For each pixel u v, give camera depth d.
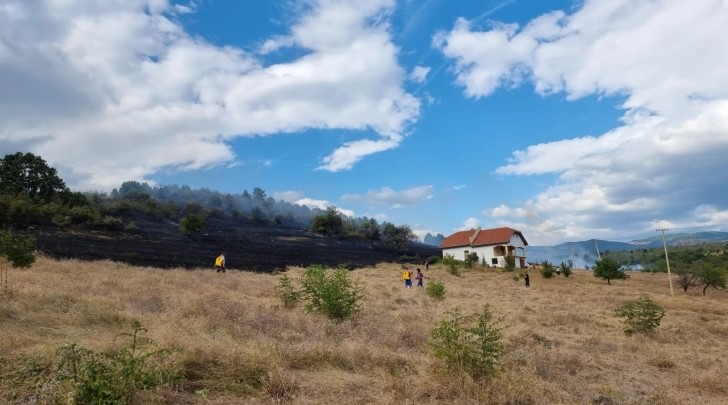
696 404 7.50
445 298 23.27
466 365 7.29
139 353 6.40
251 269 38.59
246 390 6.04
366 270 48.22
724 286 38.97
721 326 17.45
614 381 8.76
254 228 77.25
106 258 33.19
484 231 76.00
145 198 73.56
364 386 6.68
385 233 79.00
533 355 9.55
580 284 43.72
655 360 10.76
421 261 65.69
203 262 38.81
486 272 54.53
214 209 83.44
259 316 11.37
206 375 6.30
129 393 5.18
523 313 18.47
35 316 8.39
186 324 9.17
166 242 48.59
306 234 78.88
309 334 10.46
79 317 8.78
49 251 31.72
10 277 14.46
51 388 5.02
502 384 6.87
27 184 50.31
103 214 57.19
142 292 14.53
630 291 36.50
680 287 42.34
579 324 16.75
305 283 14.32
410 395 6.37
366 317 13.66
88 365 5.05
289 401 5.82
